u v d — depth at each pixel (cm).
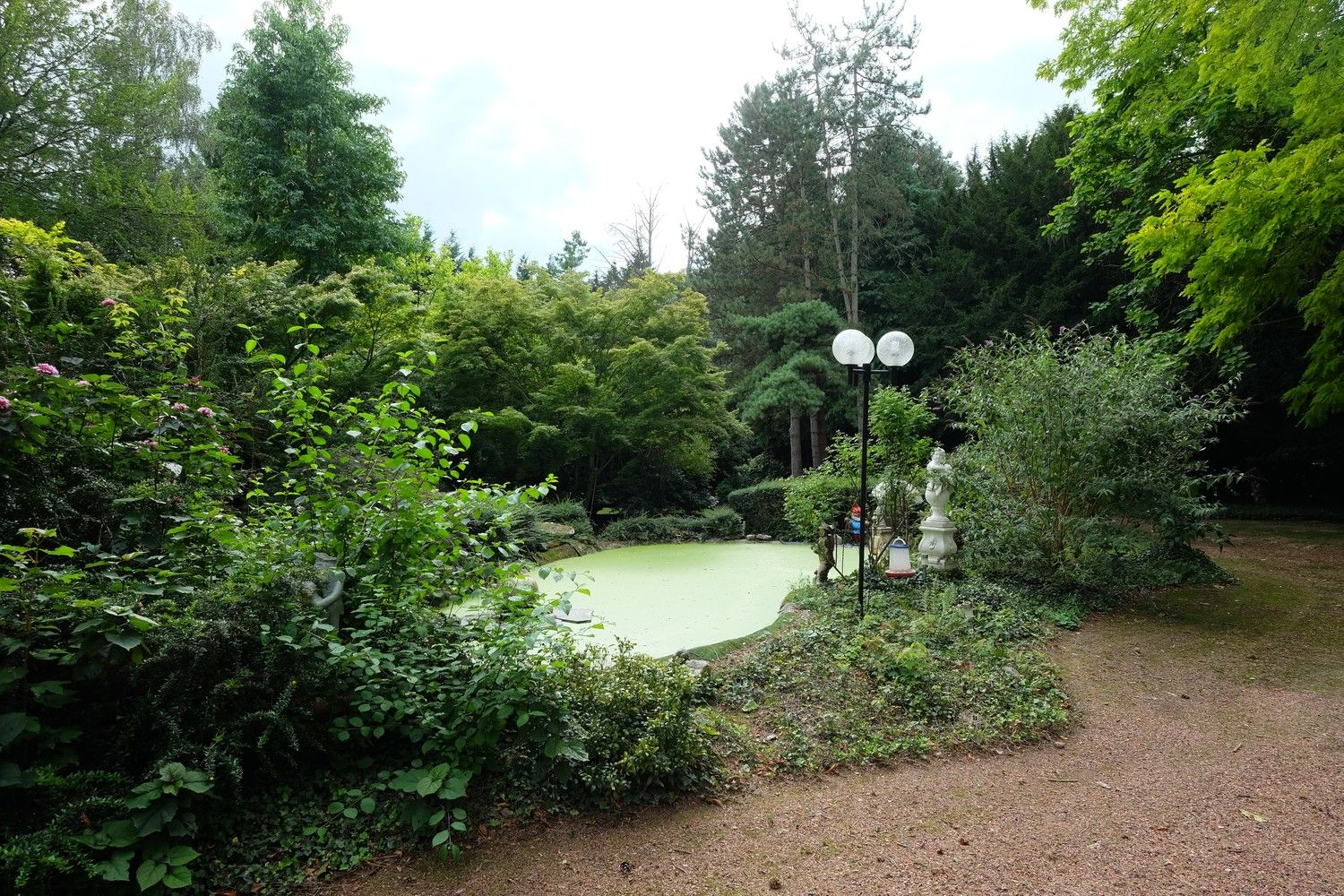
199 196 1262
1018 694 421
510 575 356
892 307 1958
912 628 503
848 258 2086
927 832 288
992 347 747
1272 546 927
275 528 349
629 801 298
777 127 2039
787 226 2025
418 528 341
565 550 917
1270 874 255
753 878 254
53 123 1159
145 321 600
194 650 249
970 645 491
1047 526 662
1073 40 1010
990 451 674
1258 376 1216
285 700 260
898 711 401
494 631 320
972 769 350
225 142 1484
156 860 221
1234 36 675
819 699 412
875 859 267
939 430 1673
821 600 600
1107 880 253
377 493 343
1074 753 370
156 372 467
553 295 1419
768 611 609
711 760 334
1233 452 1433
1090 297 1644
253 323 852
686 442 1370
